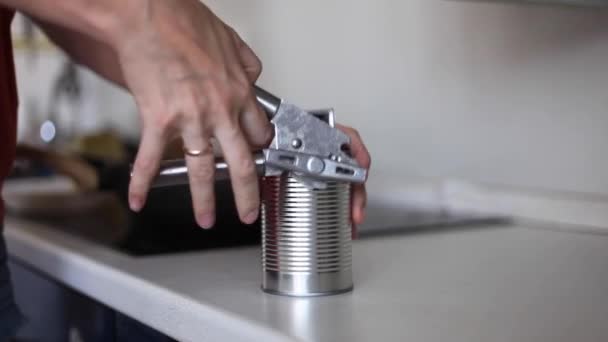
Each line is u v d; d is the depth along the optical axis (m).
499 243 1.00
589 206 1.12
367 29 1.50
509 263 0.87
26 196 1.35
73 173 1.47
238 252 0.94
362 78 1.53
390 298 0.69
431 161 1.40
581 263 0.86
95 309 0.89
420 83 1.40
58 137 2.46
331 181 0.69
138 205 0.64
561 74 1.16
